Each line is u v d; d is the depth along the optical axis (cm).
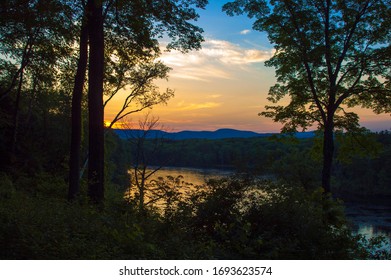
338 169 9425
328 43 1984
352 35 2012
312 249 877
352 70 2009
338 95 2161
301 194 1055
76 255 580
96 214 919
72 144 1488
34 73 2398
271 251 850
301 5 2030
